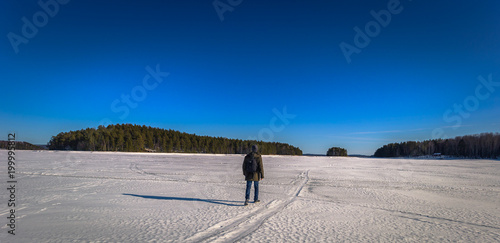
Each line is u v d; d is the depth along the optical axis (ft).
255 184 26.04
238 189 34.47
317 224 18.97
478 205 26.50
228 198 28.32
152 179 43.11
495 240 16.20
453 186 40.14
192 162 94.53
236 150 420.36
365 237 16.34
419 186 39.81
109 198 27.20
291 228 17.89
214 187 35.73
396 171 68.13
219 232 16.84
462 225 19.34
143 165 73.97
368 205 25.79
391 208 24.63
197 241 15.12
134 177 45.39
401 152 445.78
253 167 25.09
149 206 23.98
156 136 400.47
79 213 21.12
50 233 16.17
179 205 24.59
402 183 43.01
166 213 21.54
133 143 329.52
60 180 39.73
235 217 20.57
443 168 83.10
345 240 15.72
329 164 101.19
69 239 15.16
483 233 17.53
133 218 19.88
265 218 20.39
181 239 15.43
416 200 28.71
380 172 64.59
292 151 499.92
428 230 18.02
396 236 16.65
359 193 32.83
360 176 53.72
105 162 83.25
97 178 42.88
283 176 51.93
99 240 15.07
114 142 313.12
